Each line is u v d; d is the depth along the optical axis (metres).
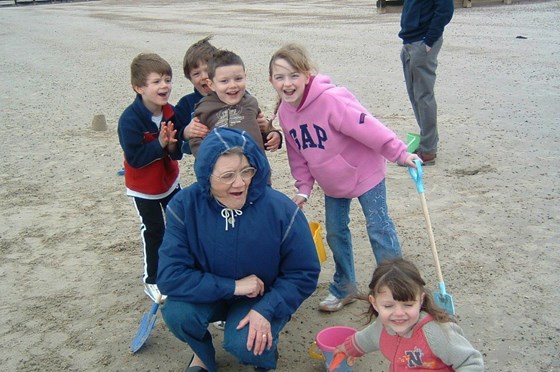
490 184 5.94
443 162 6.64
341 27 18.89
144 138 3.95
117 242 5.21
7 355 3.75
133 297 4.34
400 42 15.30
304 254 3.19
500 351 3.51
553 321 3.76
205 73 3.98
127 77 13.28
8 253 5.10
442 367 2.78
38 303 4.32
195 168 3.06
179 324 3.17
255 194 3.10
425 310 2.76
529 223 5.07
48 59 16.59
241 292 3.11
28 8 42.44
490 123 7.97
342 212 3.84
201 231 3.13
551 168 6.25
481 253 4.63
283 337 3.77
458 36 15.50
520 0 23.59
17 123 9.59
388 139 3.49
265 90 10.82
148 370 3.55
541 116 8.14
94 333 3.94
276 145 3.78
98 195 6.33
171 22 24.19
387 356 2.89
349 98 3.57
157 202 4.17
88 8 37.97
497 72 11.07
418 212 5.42
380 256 3.72
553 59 11.95
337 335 3.36
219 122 3.65
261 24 21.05
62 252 5.07
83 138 8.55
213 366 3.36
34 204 6.15
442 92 9.84
